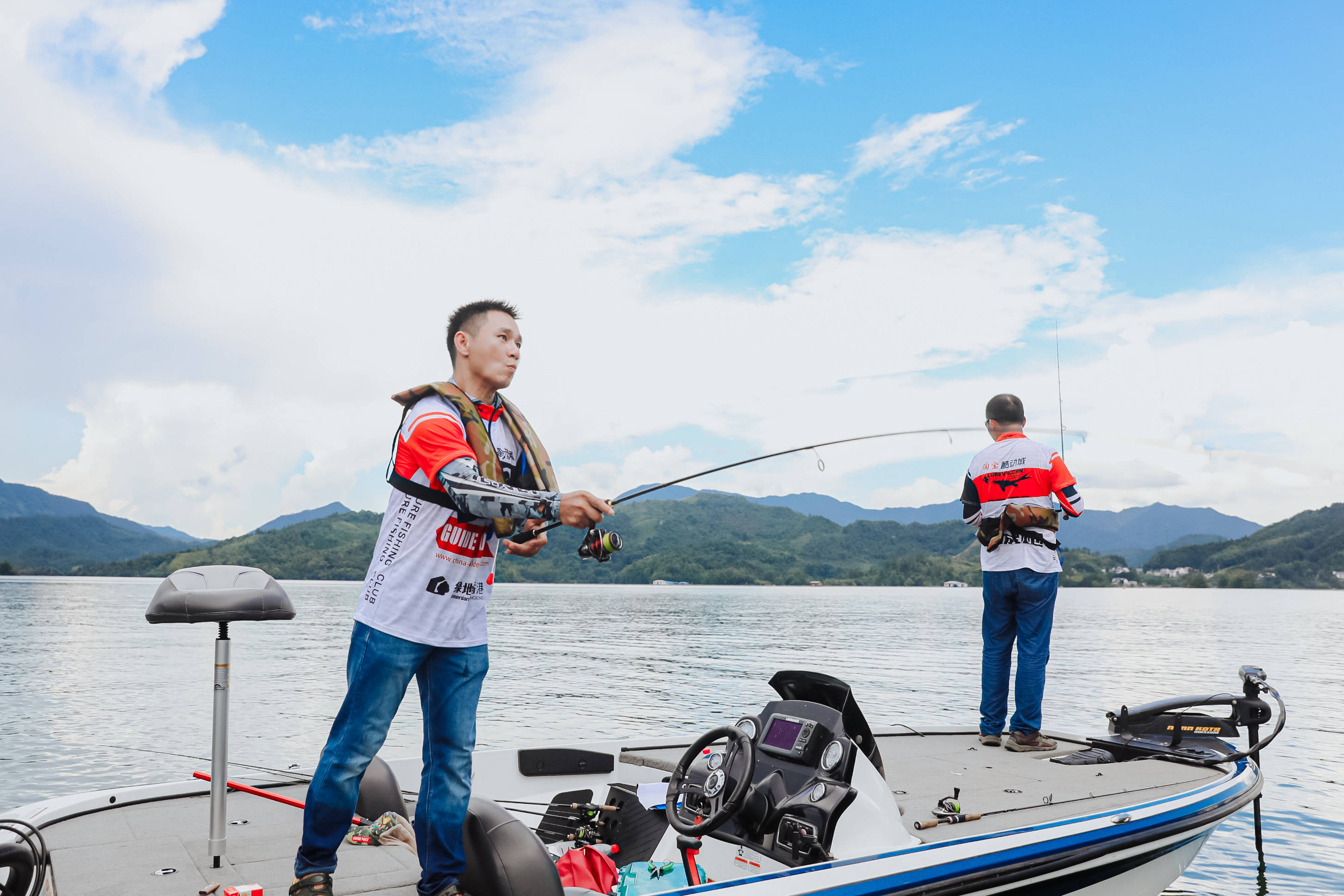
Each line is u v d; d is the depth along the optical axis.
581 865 3.18
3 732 13.41
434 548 2.23
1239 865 6.45
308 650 30.81
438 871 2.31
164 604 2.58
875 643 35.44
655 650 31.11
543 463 2.54
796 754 3.24
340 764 2.21
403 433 2.27
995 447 5.28
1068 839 3.30
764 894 2.62
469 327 2.39
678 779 3.30
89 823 3.17
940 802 3.62
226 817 2.75
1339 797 8.65
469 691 2.35
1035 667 4.98
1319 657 29.72
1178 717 5.00
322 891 2.19
